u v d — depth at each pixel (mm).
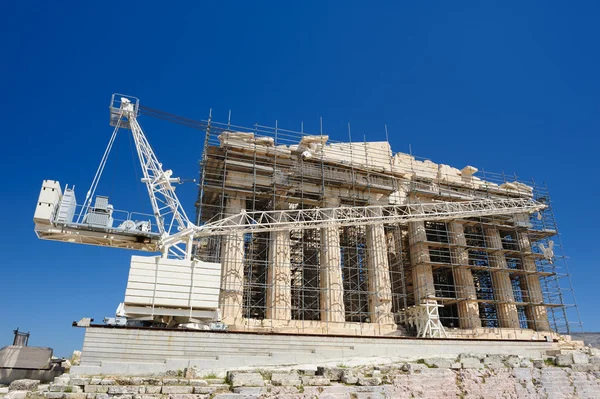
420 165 47875
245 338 24938
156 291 26547
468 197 47344
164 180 35406
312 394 17688
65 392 16156
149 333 23453
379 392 18922
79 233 30672
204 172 38719
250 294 39906
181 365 22047
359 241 46750
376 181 44469
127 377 18781
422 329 38312
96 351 22422
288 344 25641
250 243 41062
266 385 17844
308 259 42719
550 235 51844
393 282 45344
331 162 42031
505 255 50531
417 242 44469
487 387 21703
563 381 23469
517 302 45656
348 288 46344
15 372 20328
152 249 33062
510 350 31156
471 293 44375
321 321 37438
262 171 39625
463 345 29844
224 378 19078
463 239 46688
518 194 51125
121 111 36594
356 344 27062
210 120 40094
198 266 27734
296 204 42406
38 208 29375
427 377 20797
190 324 26625
